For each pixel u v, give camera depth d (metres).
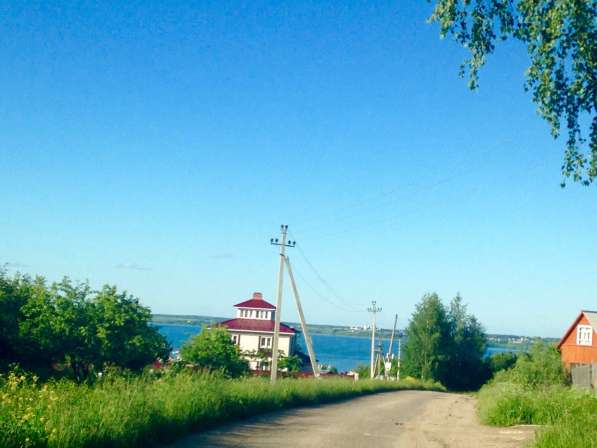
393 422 18.28
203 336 43.19
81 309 29.20
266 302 72.38
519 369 40.50
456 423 18.72
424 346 78.25
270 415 17.59
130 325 29.67
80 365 29.28
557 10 11.09
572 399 17.83
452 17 12.15
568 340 43.97
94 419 9.32
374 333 60.00
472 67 12.49
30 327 28.16
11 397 9.46
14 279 30.05
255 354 54.41
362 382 38.25
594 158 12.47
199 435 12.32
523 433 15.22
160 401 12.66
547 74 11.83
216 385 16.12
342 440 13.12
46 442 7.92
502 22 12.20
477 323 80.94
